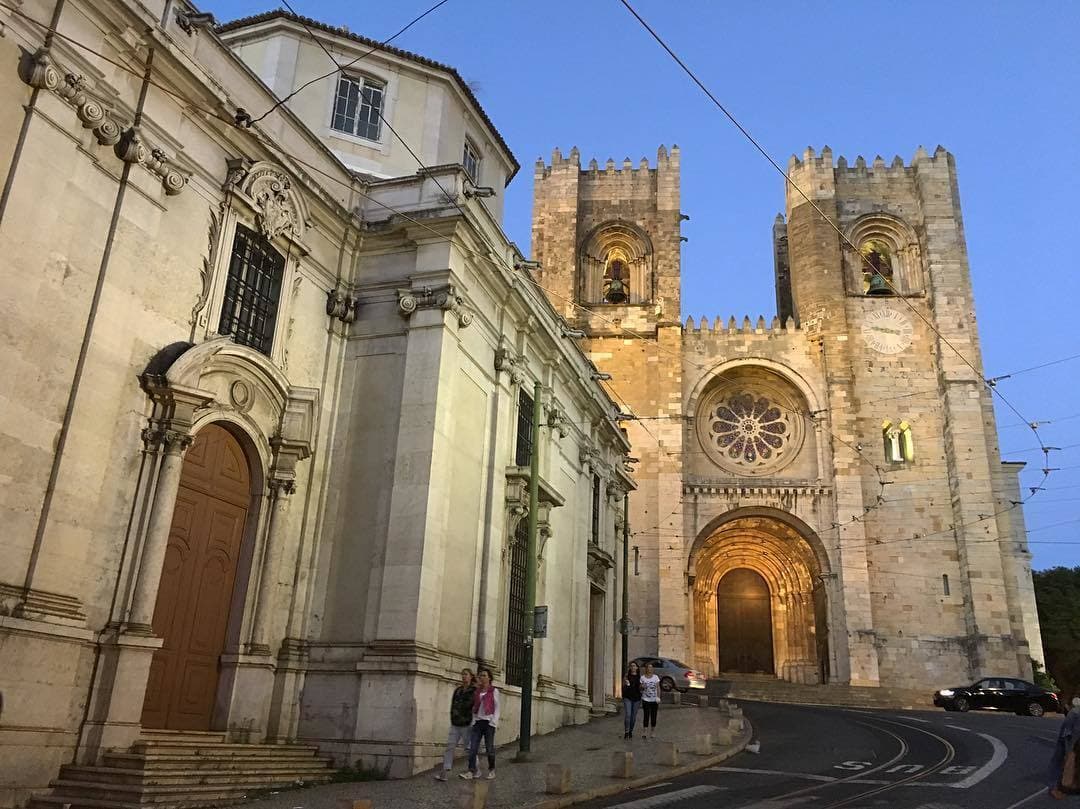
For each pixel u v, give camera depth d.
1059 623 61.69
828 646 44.62
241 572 14.91
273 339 15.85
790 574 50.19
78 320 11.80
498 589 19.06
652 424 48.56
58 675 11.08
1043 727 24.00
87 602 11.70
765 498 47.06
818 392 48.97
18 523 10.73
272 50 21.38
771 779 13.95
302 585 15.82
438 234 17.53
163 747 11.99
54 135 11.53
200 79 13.92
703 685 37.50
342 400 17.30
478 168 25.62
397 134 20.41
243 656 14.45
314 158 17.61
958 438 46.28
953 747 18.73
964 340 48.50
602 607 29.39
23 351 10.92
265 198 15.62
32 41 11.41
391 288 17.73
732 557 52.56
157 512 12.63
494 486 19.14
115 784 10.70
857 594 43.91
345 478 16.70
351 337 17.73
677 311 51.69
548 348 23.05
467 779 13.55
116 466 12.33
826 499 46.62
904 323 49.97
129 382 12.64
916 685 43.03
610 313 52.56
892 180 53.50
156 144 13.36
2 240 10.69
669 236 54.19
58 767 10.97
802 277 51.72
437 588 15.91
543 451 22.89
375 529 16.09
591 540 28.86
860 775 14.42
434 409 16.38
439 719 15.40
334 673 15.19
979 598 43.28
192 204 14.16
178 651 13.55
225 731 13.91
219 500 14.62
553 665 22.89
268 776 12.62
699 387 50.09
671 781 13.80
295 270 16.59
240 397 14.85
